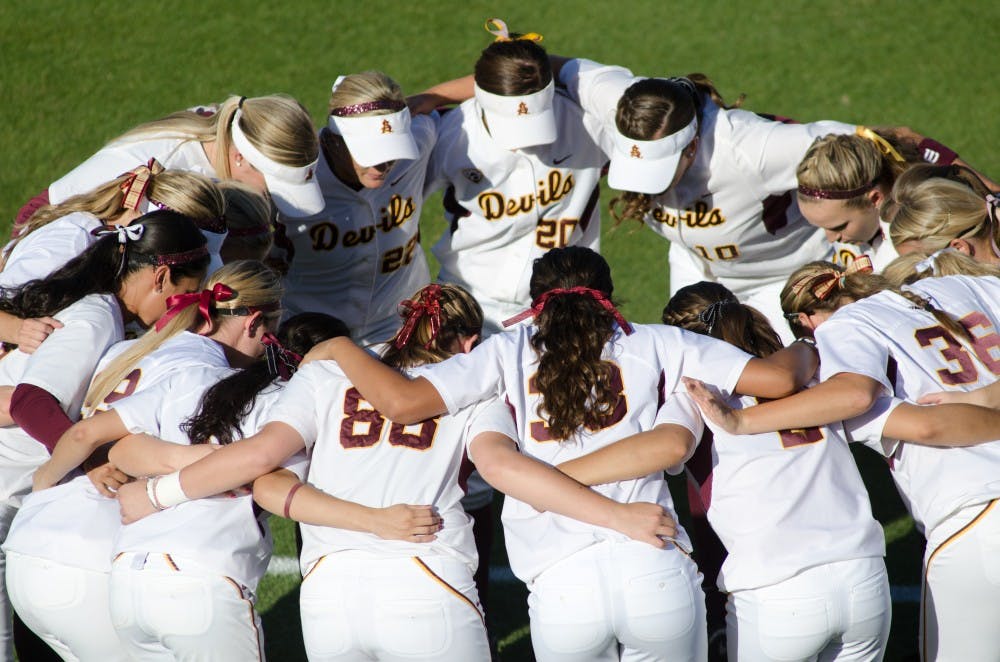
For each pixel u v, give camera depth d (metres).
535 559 13.55
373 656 13.55
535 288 14.84
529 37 20.09
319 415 14.13
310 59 35.25
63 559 13.91
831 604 13.45
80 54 35.00
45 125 32.16
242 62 35.00
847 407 13.72
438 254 22.00
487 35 36.41
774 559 13.52
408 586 13.20
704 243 20.69
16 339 15.05
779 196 19.73
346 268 20.44
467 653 13.39
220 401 14.05
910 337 14.68
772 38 36.16
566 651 13.47
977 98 33.19
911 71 34.44
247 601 13.66
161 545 13.45
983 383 14.43
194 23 36.56
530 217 20.86
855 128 18.59
